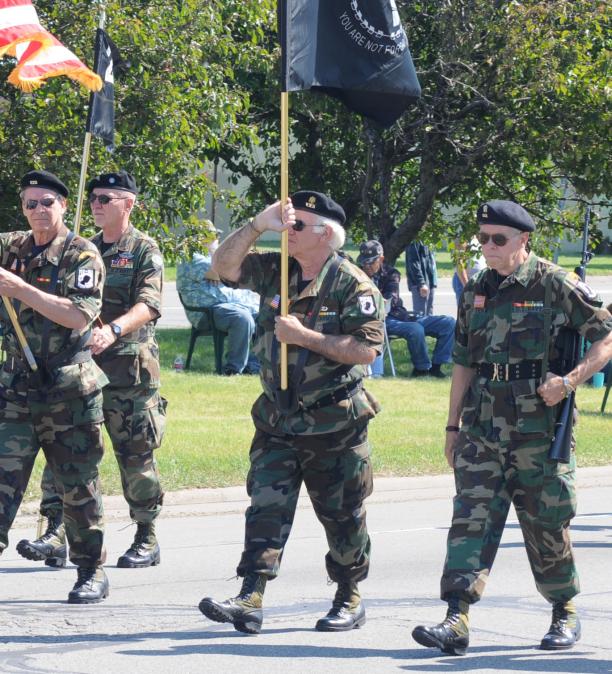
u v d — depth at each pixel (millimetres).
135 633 15547
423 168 48969
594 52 47594
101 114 20984
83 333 16031
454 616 14445
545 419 14312
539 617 16953
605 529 23578
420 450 29484
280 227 14375
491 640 15641
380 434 31250
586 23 45219
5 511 15688
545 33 44906
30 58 17781
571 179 49219
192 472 25891
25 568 19391
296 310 14742
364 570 15695
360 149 52125
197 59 35969
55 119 33125
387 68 15805
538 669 14281
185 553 20766
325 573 19531
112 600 17344
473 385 14648
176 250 37500
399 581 19094
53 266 15609
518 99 45688
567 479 14445
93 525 16750
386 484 26906
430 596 18078
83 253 15688
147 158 35500
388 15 15758
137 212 36188
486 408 14469
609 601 18000
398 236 50219
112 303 19016
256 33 42219
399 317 42938
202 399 35562
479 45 45594
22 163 34094
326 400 14602
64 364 15867
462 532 14438
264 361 14828
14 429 15883
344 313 14594
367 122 48344
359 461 14938
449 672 14047
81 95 33125
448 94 47750
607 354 14320
